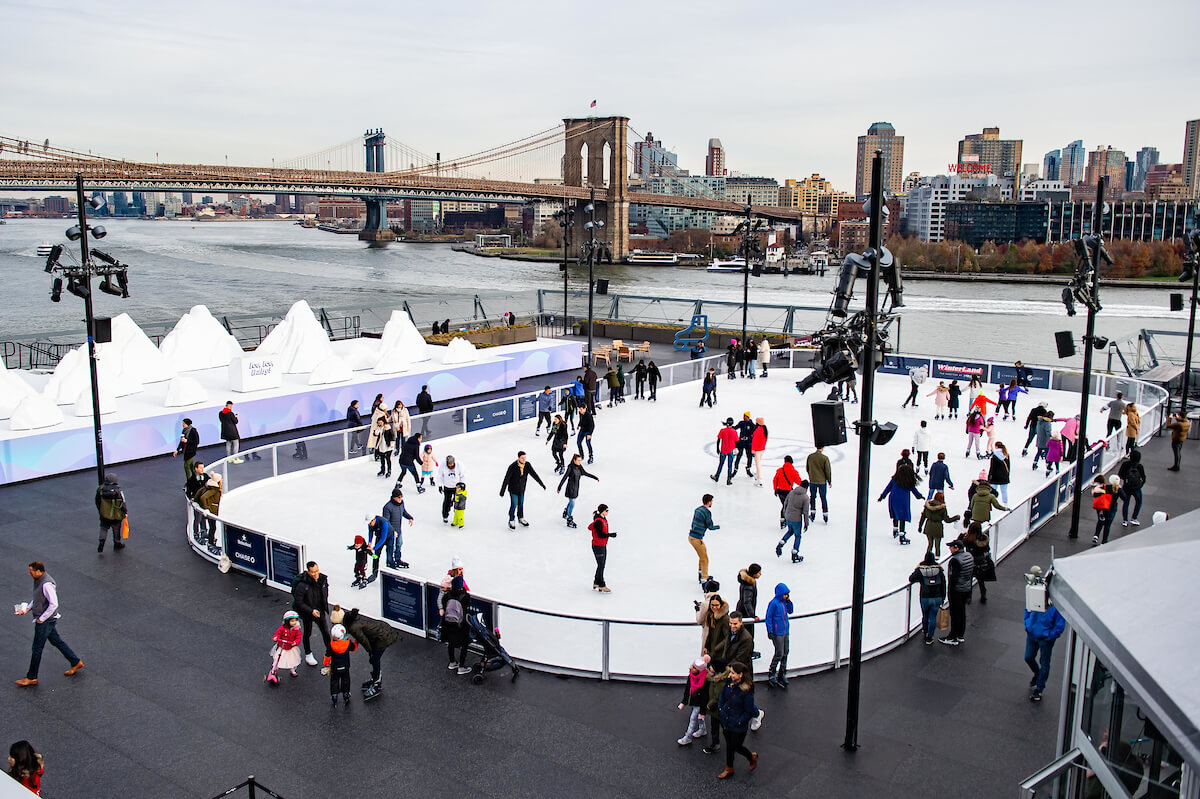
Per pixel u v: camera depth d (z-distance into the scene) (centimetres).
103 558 1989
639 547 2055
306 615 1440
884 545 2072
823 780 1193
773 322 8819
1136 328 9494
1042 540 2114
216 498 2072
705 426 3309
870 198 1246
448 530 2172
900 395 3934
